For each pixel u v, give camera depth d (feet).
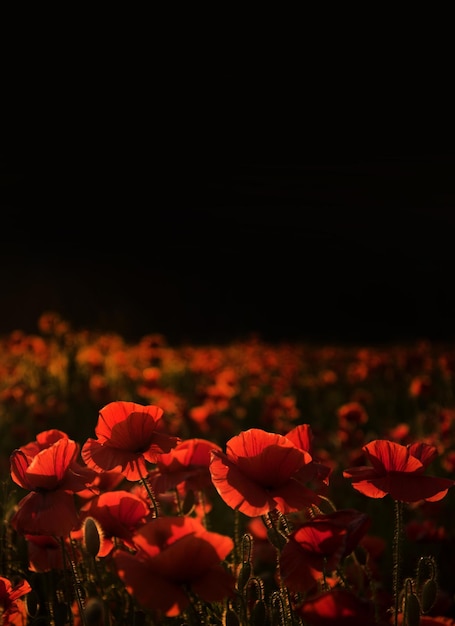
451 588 10.82
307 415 27.53
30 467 5.24
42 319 35.01
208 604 6.07
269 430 21.67
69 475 5.41
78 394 26.55
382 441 5.40
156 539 4.42
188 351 41.22
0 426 21.88
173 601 4.22
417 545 12.30
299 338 82.53
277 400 21.01
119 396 27.55
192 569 4.28
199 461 6.74
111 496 6.05
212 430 17.31
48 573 7.30
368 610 4.10
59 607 5.65
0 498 8.73
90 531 5.65
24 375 31.68
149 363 31.65
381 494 5.45
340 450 15.20
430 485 5.36
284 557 4.81
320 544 4.66
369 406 26.81
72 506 5.22
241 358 41.75
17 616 6.10
